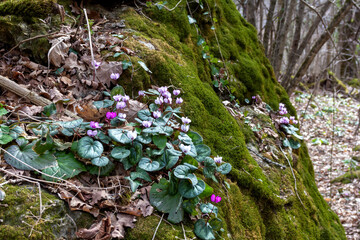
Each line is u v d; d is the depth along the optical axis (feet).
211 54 12.87
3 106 7.39
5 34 9.09
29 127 6.66
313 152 27.35
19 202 5.57
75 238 5.68
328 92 44.52
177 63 10.31
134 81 8.89
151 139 7.21
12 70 8.49
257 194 8.83
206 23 13.66
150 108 8.16
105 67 8.75
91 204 6.08
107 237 5.74
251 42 15.99
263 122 12.03
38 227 5.41
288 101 15.62
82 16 9.93
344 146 27.58
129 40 9.89
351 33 44.68
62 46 8.87
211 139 9.02
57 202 5.84
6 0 9.87
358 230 17.12
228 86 12.48
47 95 8.05
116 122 7.45
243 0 27.48
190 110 9.11
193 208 6.62
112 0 11.32
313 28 24.67
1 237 5.09
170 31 11.72
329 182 22.56
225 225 7.29
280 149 11.37
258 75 13.92
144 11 11.79
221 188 7.98
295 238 8.95
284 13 26.13
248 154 9.62
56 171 6.29
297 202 9.98
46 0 9.44
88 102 8.22
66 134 6.76
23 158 6.24
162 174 7.17
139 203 6.47
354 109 36.04
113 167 6.83
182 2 12.60
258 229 8.18
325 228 11.00
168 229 6.27
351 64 47.47
